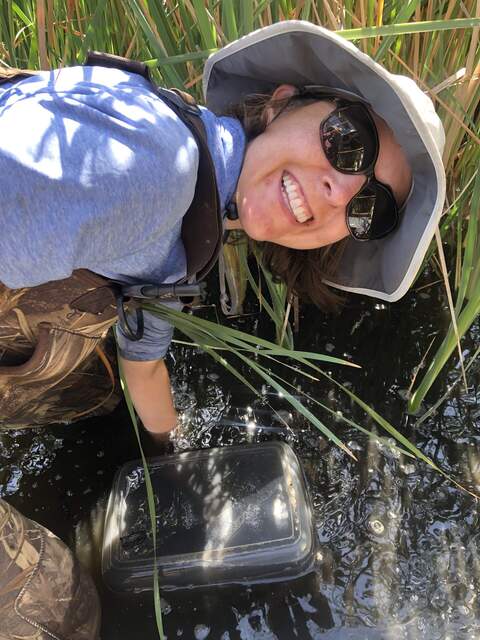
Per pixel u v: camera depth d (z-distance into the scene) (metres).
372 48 1.22
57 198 0.66
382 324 1.55
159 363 1.16
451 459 1.31
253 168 0.90
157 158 0.72
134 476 1.24
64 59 1.23
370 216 0.91
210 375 1.48
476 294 1.15
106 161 0.69
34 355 0.98
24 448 1.35
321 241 0.94
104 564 1.13
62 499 1.28
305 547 1.12
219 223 0.83
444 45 1.24
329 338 1.54
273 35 0.85
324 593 1.12
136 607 1.12
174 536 1.14
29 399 1.15
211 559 1.10
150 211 0.72
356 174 0.87
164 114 0.77
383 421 1.04
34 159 0.66
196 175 0.78
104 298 0.90
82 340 0.98
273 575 1.13
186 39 1.24
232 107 0.99
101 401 1.35
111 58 0.85
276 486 1.19
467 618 1.08
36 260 0.69
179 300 0.91
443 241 1.60
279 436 1.37
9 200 0.65
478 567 1.15
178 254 0.88
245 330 1.57
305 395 1.31
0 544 0.89
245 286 1.54
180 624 1.10
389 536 1.20
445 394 1.40
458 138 1.36
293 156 0.87
